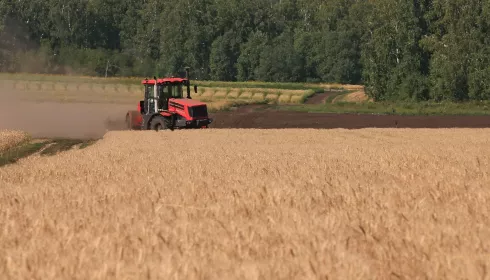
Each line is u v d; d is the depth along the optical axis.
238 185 45.28
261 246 26.39
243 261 24.05
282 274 22.25
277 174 55.06
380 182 48.97
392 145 101.50
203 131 136.50
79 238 28.12
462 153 80.38
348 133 136.25
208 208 35.12
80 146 117.06
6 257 24.92
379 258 24.19
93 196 41.16
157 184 47.97
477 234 28.08
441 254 24.02
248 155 79.19
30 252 25.50
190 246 26.56
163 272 22.44
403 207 35.41
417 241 26.45
